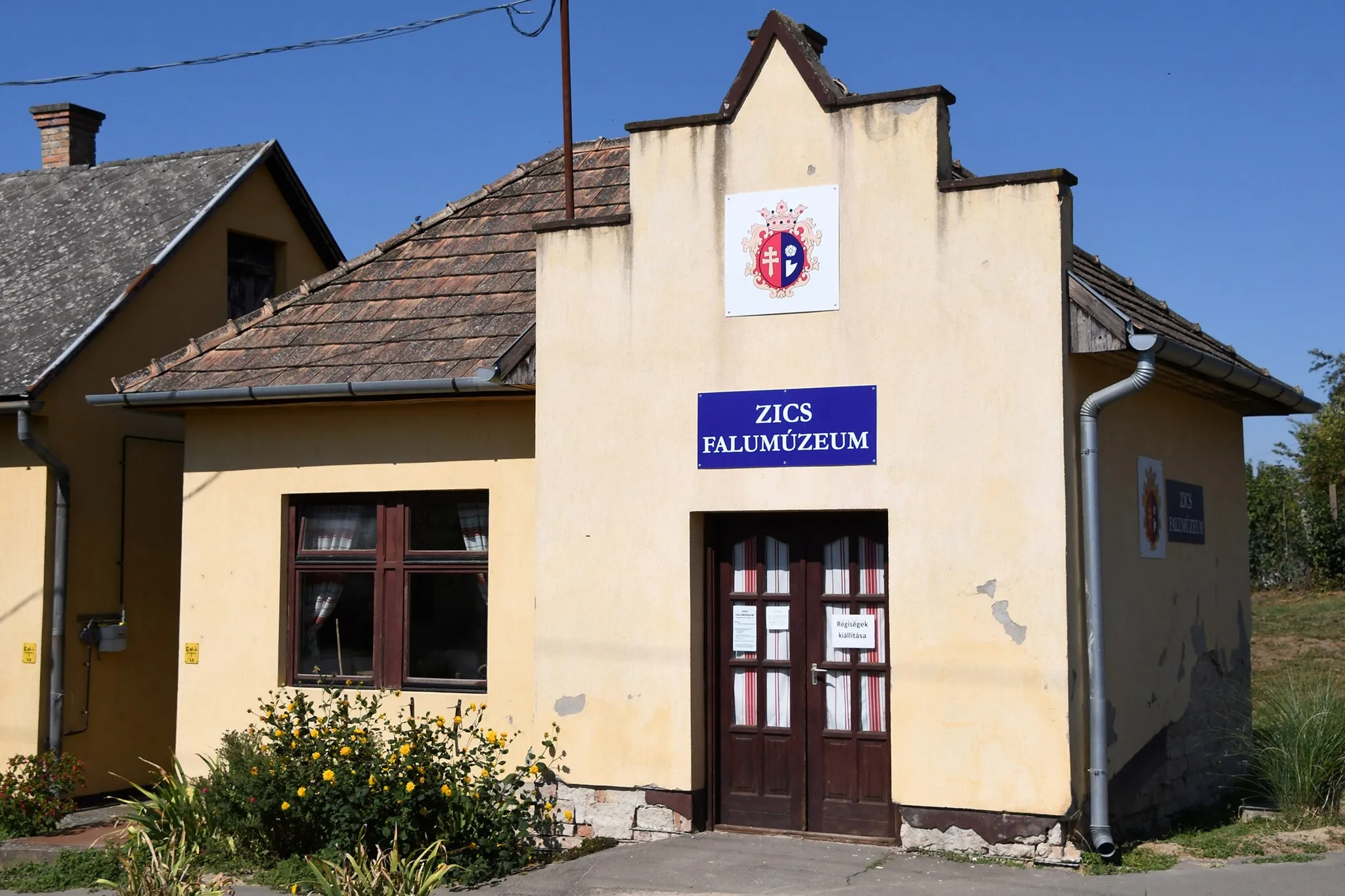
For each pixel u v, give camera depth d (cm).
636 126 977
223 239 1525
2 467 1298
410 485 1080
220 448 1149
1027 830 836
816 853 877
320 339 1154
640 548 959
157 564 1391
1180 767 1025
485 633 1064
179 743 1136
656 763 945
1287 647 2084
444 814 921
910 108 898
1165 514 1035
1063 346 850
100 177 1662
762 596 959
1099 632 855
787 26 938
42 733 1258
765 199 937
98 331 1323
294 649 1123
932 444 878
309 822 931
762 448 927
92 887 936
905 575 879
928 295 886
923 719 867
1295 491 3141
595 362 980
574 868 877
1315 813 988
